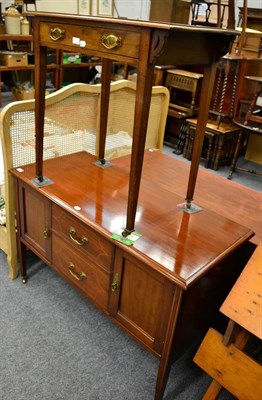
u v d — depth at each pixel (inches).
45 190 55.2
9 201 63.9
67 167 64.2
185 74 140.3
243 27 123.3
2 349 56.1
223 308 36.1
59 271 59.6
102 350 57.8
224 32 40.7
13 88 176.1
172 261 41.9
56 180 58.8
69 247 54.9
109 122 79.2
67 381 52.4
